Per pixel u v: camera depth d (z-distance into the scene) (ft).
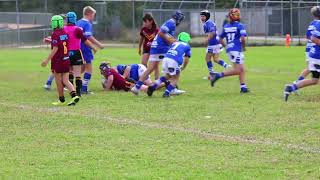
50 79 130.93
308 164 61.31
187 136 76.18
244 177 56.29
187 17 417.08
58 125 85.10
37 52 294.66
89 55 122.93
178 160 63.10
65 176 56.75
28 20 354.33
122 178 55.93
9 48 337.72
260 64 210.59
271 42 398.42
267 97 115.14
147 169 59.31
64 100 107.24
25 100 113.50
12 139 74.90
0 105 106.11
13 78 157.69
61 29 104.68
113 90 129.39
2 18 352.90
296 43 390.42
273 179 55.62
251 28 428.97
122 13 395.75
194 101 109.91
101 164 61.46
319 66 106.83
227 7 446.19
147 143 71.87
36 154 66.28
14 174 57.72
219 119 89.56
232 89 130.41
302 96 116.16
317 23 106.32
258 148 68.90
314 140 73.41
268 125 84.02
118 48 346.13
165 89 123.13
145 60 137.80
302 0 431.02
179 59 115.65
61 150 68.33
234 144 71.10
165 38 119.14
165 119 90.02
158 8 408.26
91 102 109.60
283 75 165.68
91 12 124.57
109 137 75.72
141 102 108.99
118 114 95.30
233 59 124.16
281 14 420.36
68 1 384.88
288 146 69.97
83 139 74.54
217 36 150.92
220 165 60.95
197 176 56.65
